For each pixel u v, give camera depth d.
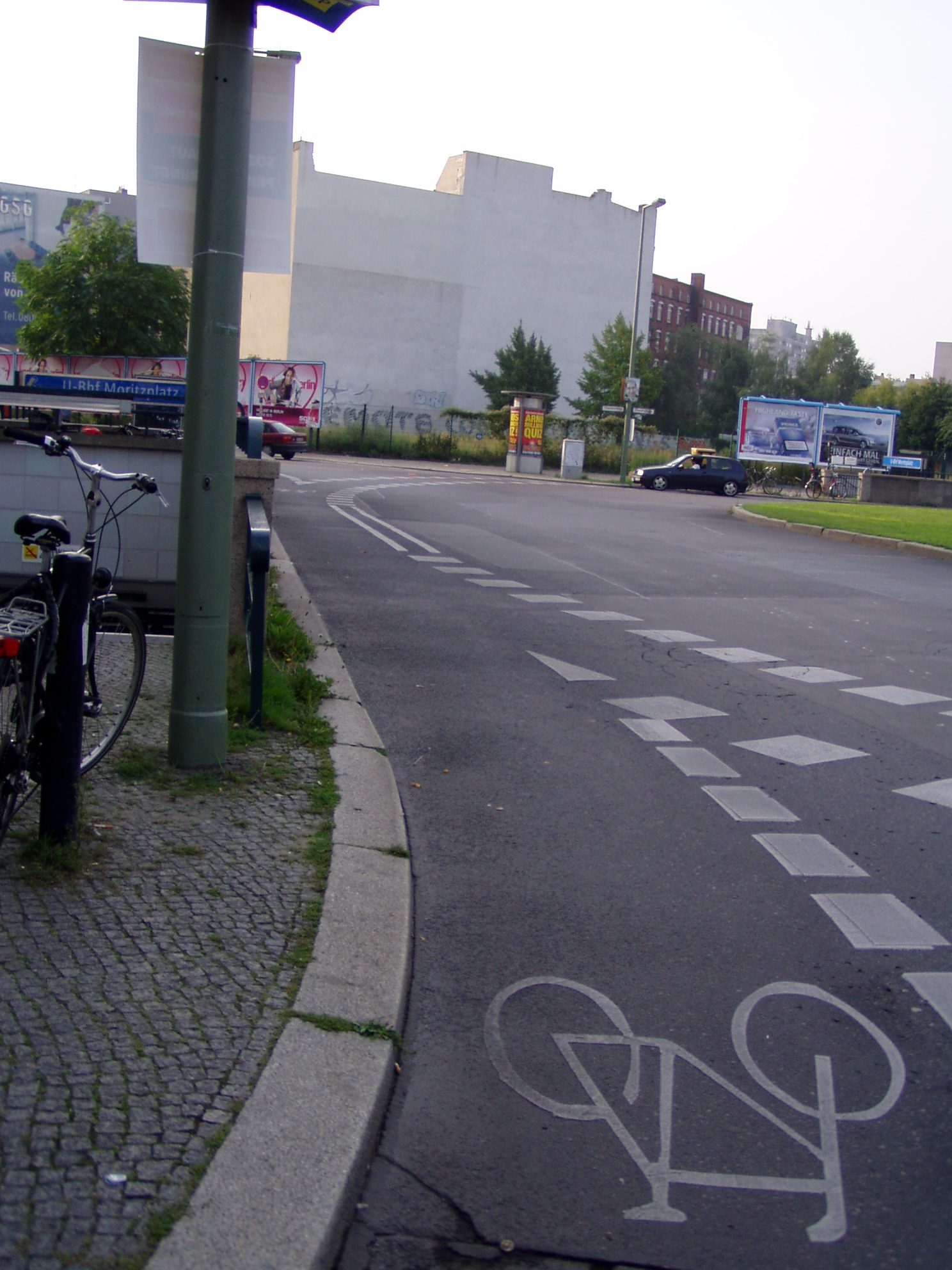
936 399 77.69
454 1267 2.61
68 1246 2.34
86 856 4.32
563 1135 3.12
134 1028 3.20
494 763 6.49
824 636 11.63
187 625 5.34
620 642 10.41
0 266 49.72
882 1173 3.04
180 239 5.22
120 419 9.44
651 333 127.38
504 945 4.25
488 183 66.25
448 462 51.62
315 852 4.62
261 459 7.47
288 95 5.28
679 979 4.08
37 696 4.11
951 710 8.49
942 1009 3.96
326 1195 2.61
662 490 42.00
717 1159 3.06
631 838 5.47
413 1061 3.43
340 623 10.19
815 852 5.41
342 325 62.81
